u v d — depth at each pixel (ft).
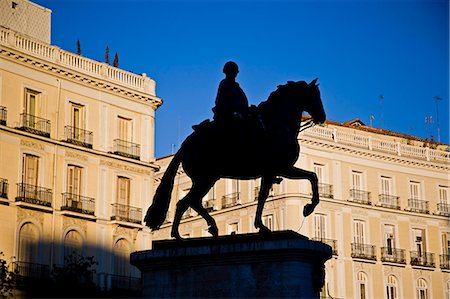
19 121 157.99
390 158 222.69
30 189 157.17
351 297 206.39
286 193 200.95
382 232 217.56
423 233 225.76
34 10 176.65
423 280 223.10
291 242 52.54
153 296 55.16
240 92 55.88
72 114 167.63
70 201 163.12
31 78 161.27
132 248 172.14
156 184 229.25
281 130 55.31
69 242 162.09
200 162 56.03
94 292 151.12
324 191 206.90
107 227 168.76
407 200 224.12
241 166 55.31
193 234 222.28
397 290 216.54
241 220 211.61
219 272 53.98
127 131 176.86
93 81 170.50
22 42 160.35
